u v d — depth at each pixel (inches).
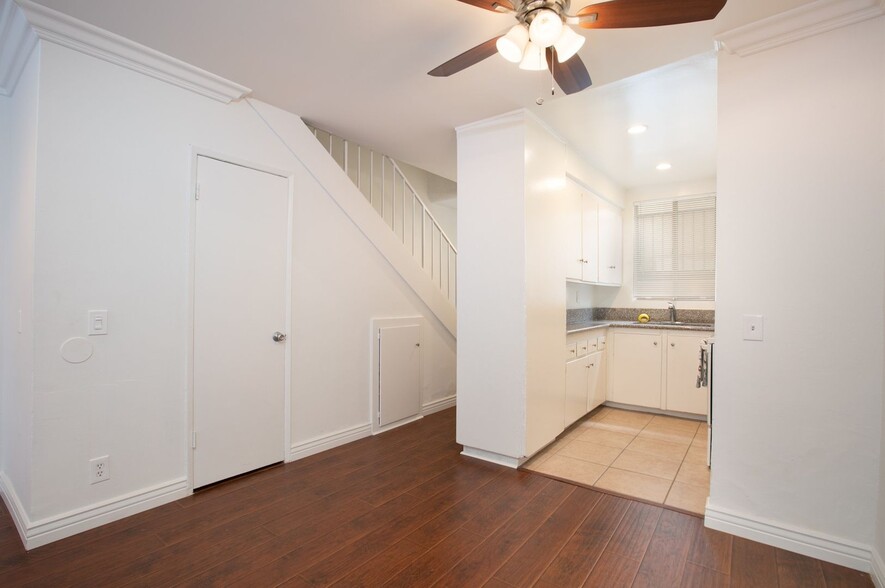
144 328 88.6
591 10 57.4
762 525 78.9
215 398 100.2
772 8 72.4
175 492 93.0
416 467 113.5
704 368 111.4
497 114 115.4
